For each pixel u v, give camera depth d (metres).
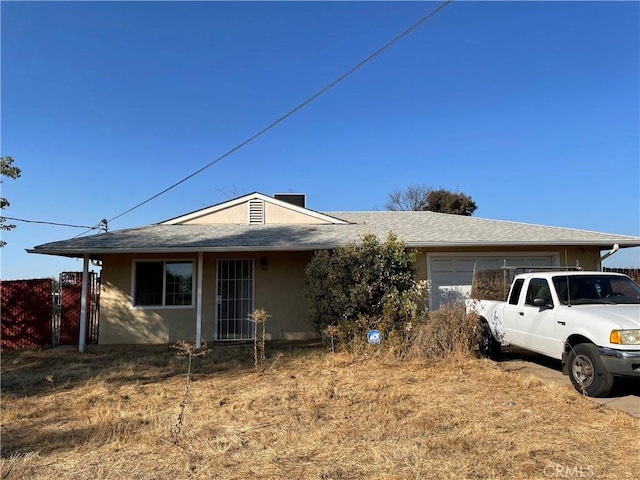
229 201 15.88
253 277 14.03
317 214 15.98
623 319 6.69
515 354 10.49
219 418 5.96
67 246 12.17
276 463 4.52
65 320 13.71
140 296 13.77
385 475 4.20
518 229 14.79
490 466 4.32
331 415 5.98
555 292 7.89
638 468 4.27
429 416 5.82
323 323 10.94
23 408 6.69
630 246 13.43
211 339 13.68
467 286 13.53
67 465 4.57
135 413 6.21
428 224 15.99
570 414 5.86
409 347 9.63
